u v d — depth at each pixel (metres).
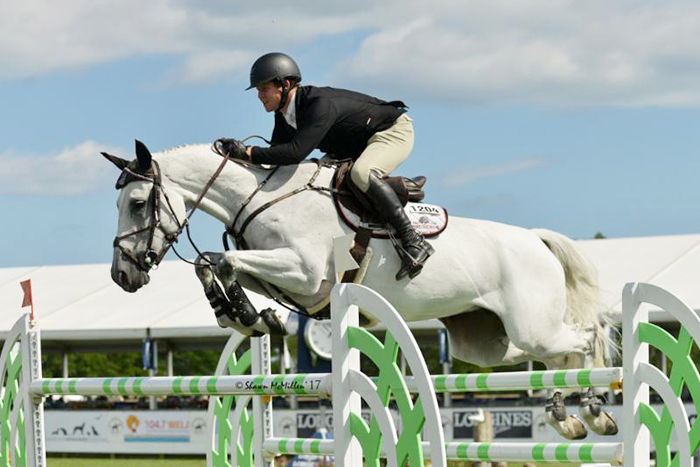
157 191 9.49
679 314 7.74
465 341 11.27
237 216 9.69
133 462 30.55
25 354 10.45
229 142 9.67
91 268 39.09
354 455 8.02
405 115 10.05
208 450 12.01
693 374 7.62
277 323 9.55
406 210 9.98
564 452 8.30
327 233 9.55
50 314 33.50
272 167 9.85
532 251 10.74
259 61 9.70
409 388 7.90
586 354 11.11
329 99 9.62
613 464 8.73
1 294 37.00
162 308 32.38
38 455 10.34
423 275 9.93
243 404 11.48
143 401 34.03
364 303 7.98
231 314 9.41
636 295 8.04
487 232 10.55
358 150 10.04
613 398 24.45
